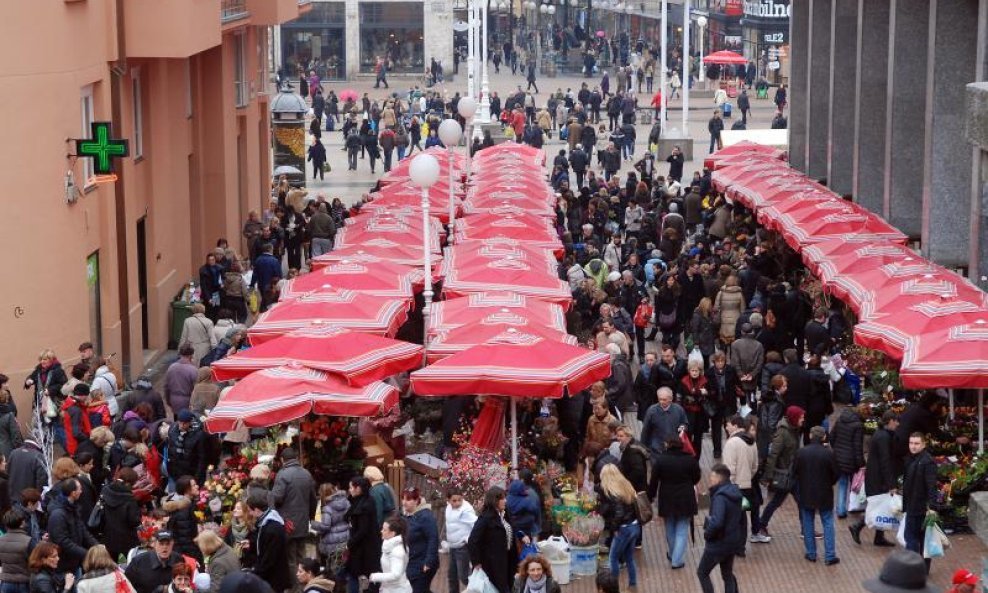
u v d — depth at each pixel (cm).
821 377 3022
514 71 12775
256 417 2536
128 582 2044
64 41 3434
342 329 2862
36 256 3400
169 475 2725
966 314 2858
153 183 4300
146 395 3000
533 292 3384
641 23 14200
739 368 3278
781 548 2664
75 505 2309
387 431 2947
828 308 3806
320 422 2775
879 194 5250
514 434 2719
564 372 2648
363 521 2320
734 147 6038
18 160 3359
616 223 5469
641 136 9056
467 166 5406
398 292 3338
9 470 2620
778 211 4425
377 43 12294
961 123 4191
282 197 5716
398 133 7844
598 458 2600
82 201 3581
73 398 2869
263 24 5653
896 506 2594
